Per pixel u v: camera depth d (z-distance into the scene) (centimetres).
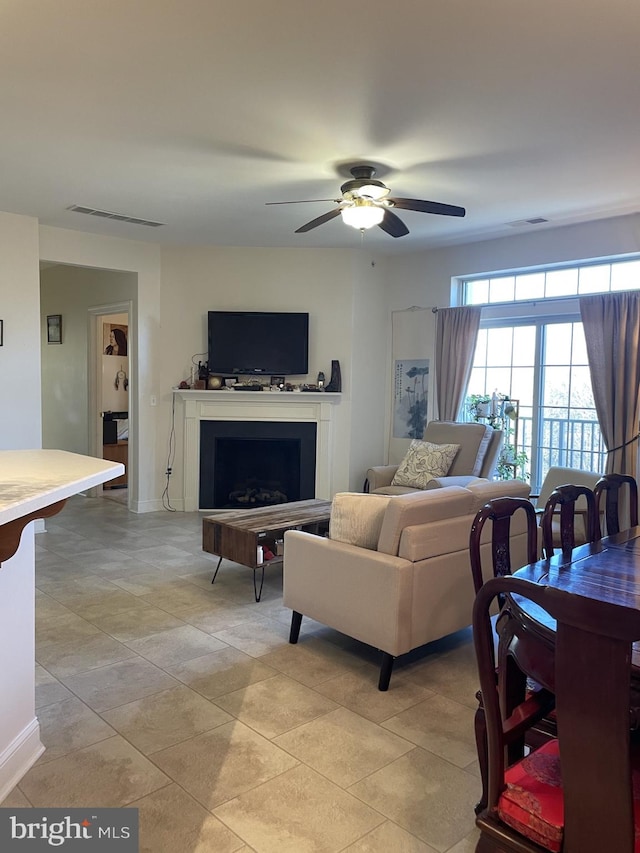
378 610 290
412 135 346
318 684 294
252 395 650
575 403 552
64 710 265
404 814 205
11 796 209
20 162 395
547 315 562
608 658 114
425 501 299
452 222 529
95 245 600
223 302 658
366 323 667
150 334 652
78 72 279
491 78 281
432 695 286
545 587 121
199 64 271
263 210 505
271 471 691
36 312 547
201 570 466
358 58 265
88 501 726
